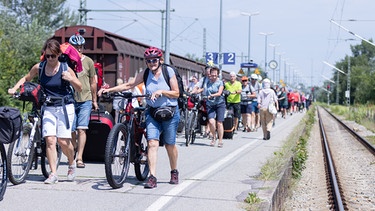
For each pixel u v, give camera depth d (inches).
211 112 878.4
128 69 1229.7
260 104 1049.5
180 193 465.4
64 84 479.2
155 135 481.7
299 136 1037.2
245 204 424.5
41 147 506.3
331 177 765.3
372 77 4205.2
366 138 1578.5
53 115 479.5
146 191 469.7
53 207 401.4
